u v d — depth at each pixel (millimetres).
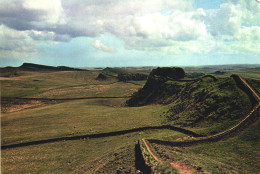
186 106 78375
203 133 52375
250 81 66312
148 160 35125
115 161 40594
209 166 31078
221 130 50594
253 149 38500
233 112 55375
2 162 49688
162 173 28047
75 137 64500
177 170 28766
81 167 44156
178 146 46500
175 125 64688
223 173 28156
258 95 56781
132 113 91312
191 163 31562
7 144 60312
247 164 33562
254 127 46000
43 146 59562
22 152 55594
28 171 44906
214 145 44188
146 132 63750
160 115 80750
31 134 69000
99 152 52094
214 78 88875
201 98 73312
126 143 54344
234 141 43844
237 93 61875
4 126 80625
